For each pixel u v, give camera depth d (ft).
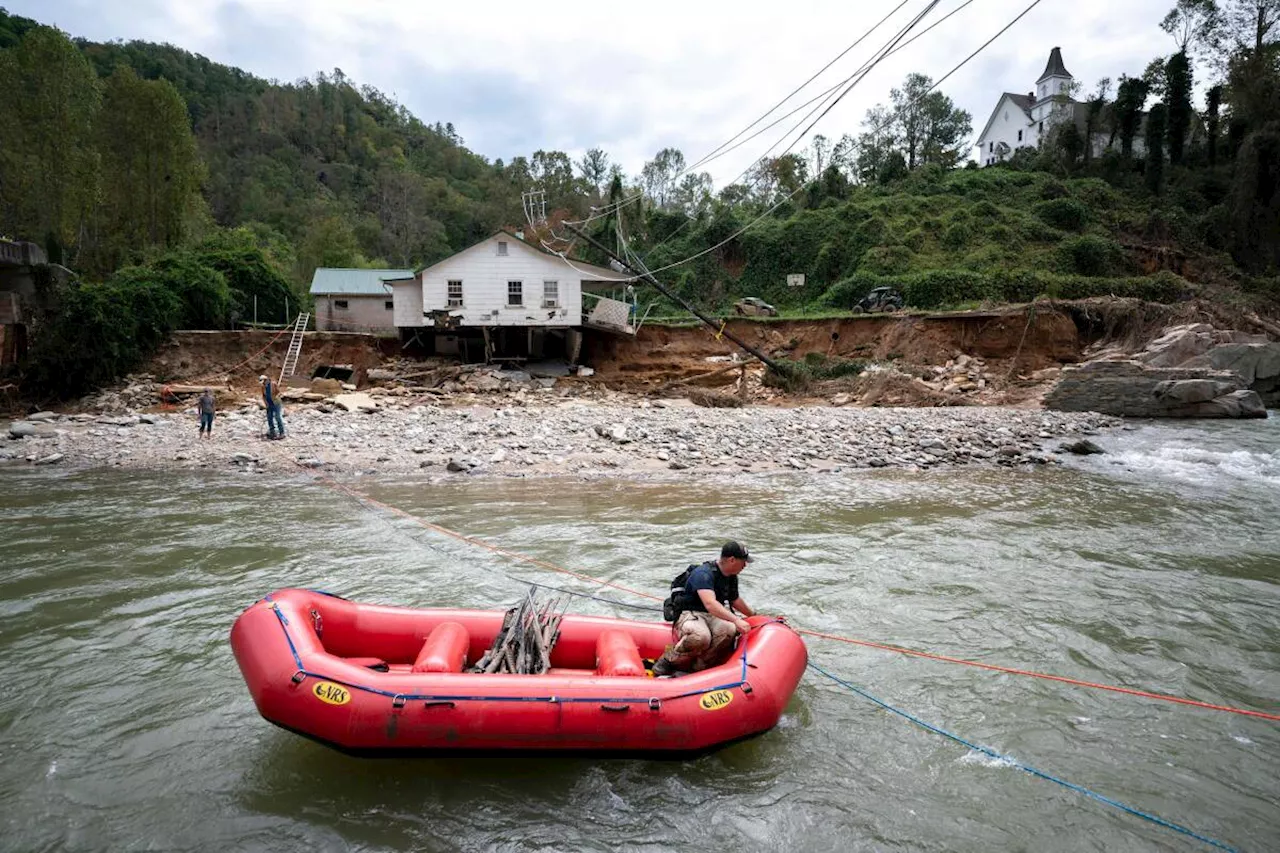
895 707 18.84
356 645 17.92
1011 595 26.86
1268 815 14.69
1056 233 152.05
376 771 15.51
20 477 45.60
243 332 93.30
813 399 90.94
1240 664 21.45
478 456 51.96
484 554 31.27
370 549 31.71
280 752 16.21
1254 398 77.10
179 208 125.39
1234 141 172.24
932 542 33.47
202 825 13.82
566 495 42.42
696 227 176.14
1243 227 153.58
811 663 21.29
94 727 17.22
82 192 113.91
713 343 108.27
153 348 89.76
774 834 13.87
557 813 14.30
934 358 100.32
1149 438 64.59
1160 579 28.68
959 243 150.82
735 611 19.13
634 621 19.06
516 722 14.46
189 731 17.06
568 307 97.14
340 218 213.66
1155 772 16.14
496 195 278.46
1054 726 17.98
